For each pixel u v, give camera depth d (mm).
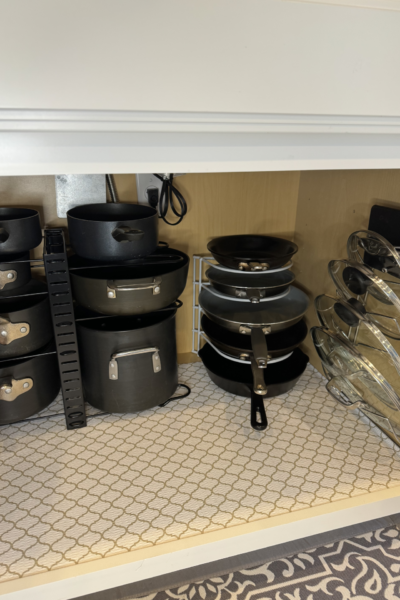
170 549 690
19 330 831
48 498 780
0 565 664
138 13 437
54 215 965
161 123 490
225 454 882
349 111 535
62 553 683
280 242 1047
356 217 921
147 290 826
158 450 892
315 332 956
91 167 503
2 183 912
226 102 495
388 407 804
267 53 484
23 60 431
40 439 919
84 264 926
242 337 1031
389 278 782
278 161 561
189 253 1099
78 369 894
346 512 767
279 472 838
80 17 427
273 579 759
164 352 933
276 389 1008
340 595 726
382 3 487
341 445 910
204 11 451
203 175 1025
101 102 463
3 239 770
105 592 744
